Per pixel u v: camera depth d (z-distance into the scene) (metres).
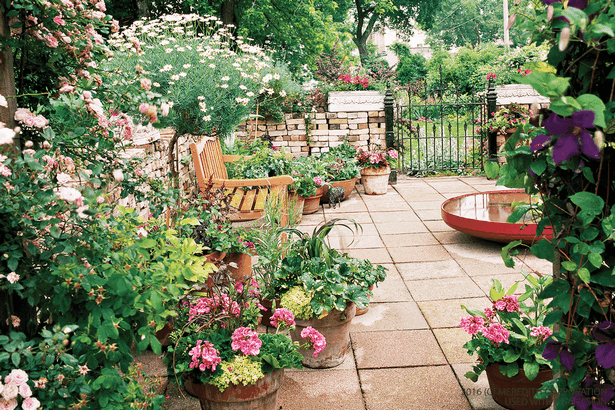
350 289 3.02
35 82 2.01
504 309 2.64
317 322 2.96
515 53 11.21
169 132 5.87
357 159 7.90
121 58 4.02
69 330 1.57
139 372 2.06
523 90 8.95
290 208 5.12
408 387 2.80
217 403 2.38
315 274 3.09
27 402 1.42
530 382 2.45
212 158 5.54
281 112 8.54
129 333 1.80
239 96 4.80
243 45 5.44
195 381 2.40
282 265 3.25
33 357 1.53
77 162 1.98
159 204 2.57
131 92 2.10
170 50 4.66
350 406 2.64
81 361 1.63
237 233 4.21
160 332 3.04
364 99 8.69
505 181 1.49
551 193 1.52
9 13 1.68
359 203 7.36
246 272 4.16
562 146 1.25
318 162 7.31
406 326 3.53
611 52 1.23
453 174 9.05
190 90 4.39
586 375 1.54
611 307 1.46
